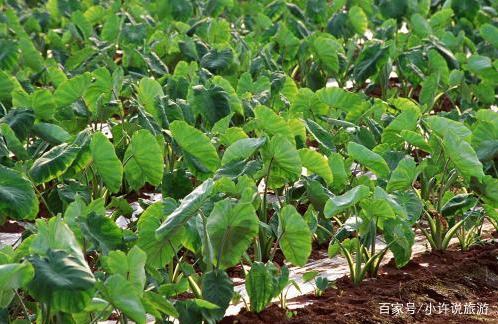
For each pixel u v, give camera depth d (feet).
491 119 24.61
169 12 41.09
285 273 18.29
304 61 35.94
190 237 18.47
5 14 38.78
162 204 18.21
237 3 43.83
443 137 22.15
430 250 22.66
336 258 22.38
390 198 19.79
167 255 18.47
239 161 21.06
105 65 32.86
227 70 32.04
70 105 26.89
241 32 40.63
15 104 25.45
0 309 15.80
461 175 22.26
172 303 17.58
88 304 14.76
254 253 22.04
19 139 24.32
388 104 28.63
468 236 22.91
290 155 20.88
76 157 21.77
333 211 19.13
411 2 41.32
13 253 16.16
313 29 40.65
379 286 20.33
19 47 33.40
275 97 29.12
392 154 23.68
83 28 38.50
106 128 31.42
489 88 32.37
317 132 24.52
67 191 21.86
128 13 40.78
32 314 18.04
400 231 19.98
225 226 18.04
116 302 15.10
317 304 19.16
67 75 32.30
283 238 19.39
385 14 41.47
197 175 22.22
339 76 34.83
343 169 22.38
